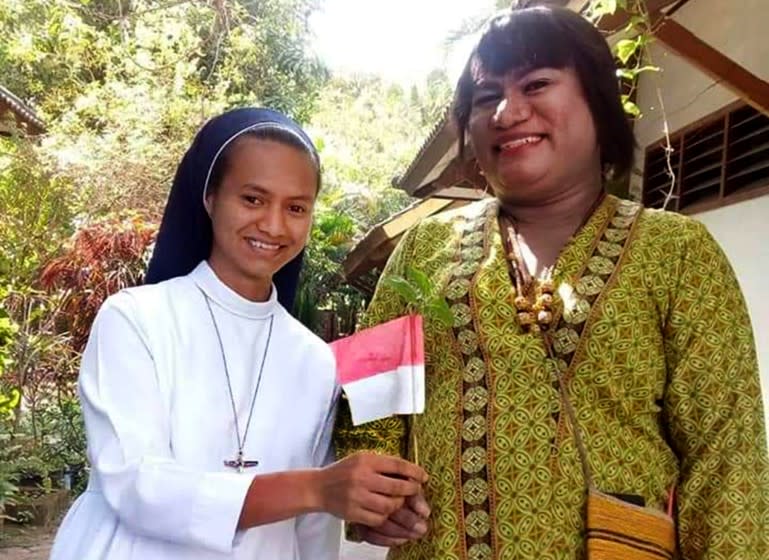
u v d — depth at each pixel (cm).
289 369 174
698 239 156
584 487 148
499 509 150
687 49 357
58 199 815
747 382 151
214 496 144
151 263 181
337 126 1839
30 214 795
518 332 155
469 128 178
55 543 158
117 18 840
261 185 161
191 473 147
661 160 560
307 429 171
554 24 163
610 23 371
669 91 550
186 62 1138
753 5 433
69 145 934
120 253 783
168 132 1057
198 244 177
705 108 496
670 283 154
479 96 171
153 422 153
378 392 156
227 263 169
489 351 156
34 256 785
